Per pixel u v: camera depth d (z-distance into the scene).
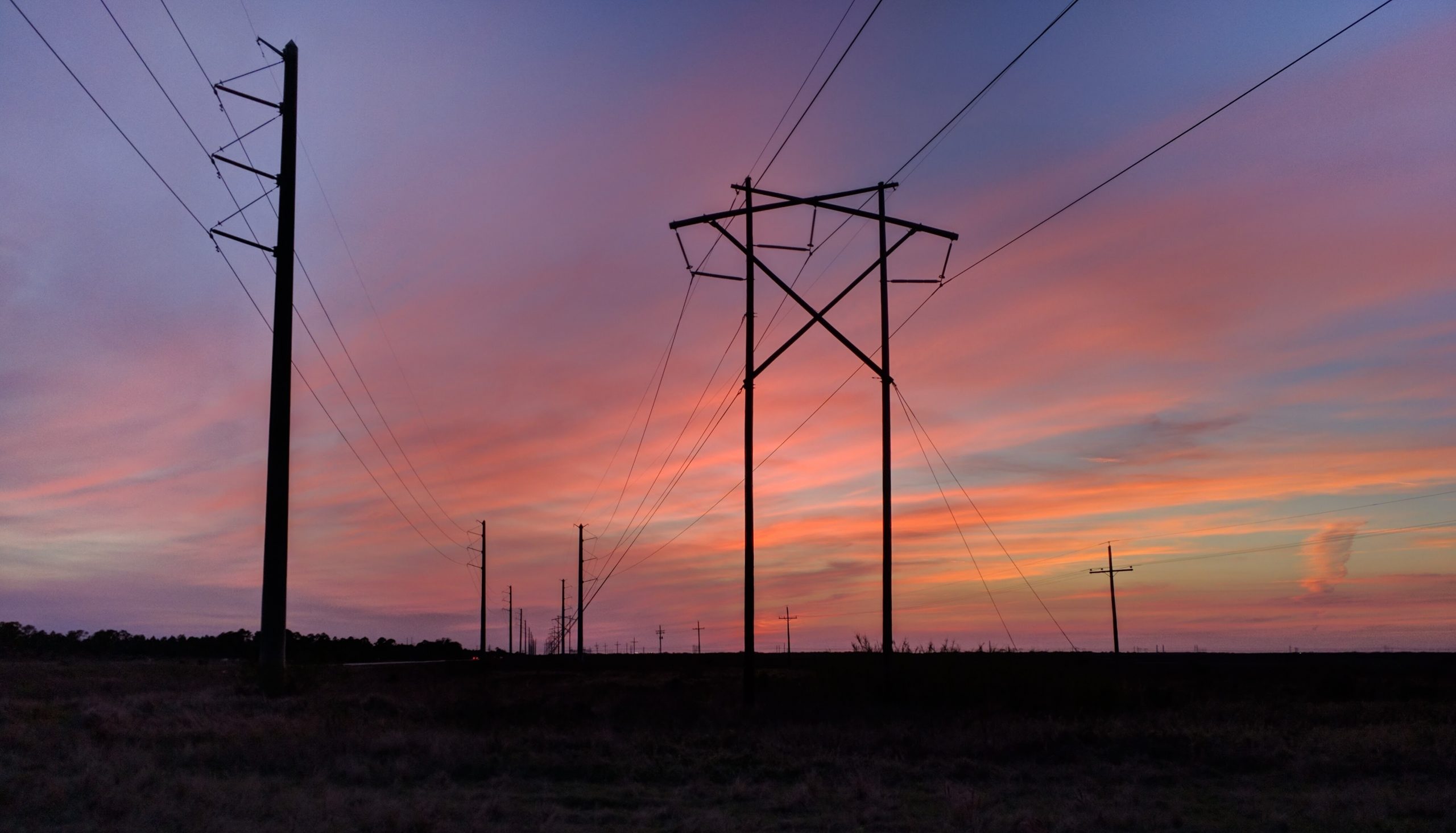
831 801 18.27
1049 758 23.69
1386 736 26.03
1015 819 16.39
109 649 119.25
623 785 20.03
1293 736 26.55
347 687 51.28
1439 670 91.25
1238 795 19.08
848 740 26.02
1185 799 18.83
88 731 24.84
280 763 21.11
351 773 19.89
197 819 14.87
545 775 21.05
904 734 26.95
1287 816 16.98
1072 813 17.03
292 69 38.00
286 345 35.88
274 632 35.38
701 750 24.09
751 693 34.34
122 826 14.25
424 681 63.69
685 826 15.64
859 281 33.69
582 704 35.97
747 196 35.06
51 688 40.44
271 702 33.59
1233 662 112.88
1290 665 102.75
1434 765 22.09
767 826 15.95
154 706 31.23
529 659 146.75
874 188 34.03
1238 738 25.36
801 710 33.03
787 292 34.31
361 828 14.80
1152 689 39.34
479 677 75.44
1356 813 17.16
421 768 21.19
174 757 21.48
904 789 19.88
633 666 110.81
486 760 22.09
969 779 21.06
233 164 35.03
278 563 35.28
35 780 17.12
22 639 112.12
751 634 34.47
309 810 15.67
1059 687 35.72
